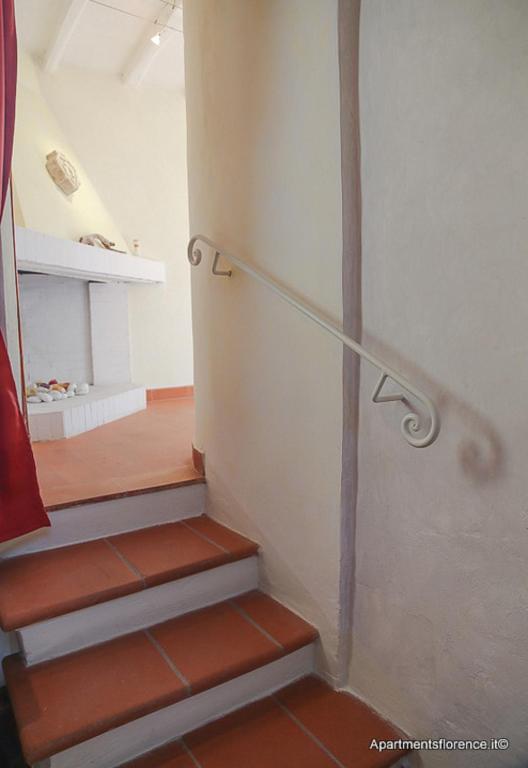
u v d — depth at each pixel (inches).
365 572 58.9
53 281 150.1
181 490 81.3
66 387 140.3
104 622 61.1
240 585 72.3
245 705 59.5
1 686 59.3
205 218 79.1
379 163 52.9
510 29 39.8
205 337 81.5
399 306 52.0
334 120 54.7
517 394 41.8
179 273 172.6
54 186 133.0
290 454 65.8
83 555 68.4
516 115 40.0
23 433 60.9
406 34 48.5
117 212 158.9
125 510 76.1
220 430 79.0
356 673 61.2
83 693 52.2
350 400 57.7
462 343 45.9
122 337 162.2
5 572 63.6
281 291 60.4
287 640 61.6
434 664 51.4
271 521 70.1
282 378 65.9
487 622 45.9
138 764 51.1
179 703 54.5
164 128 166.7
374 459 56.6
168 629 63.9
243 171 69.7
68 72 149.2
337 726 56.2
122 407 144.3
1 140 57.9
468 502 46.6
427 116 47.3
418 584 52.4
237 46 68.6
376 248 54.2
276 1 61.3
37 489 62.3
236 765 51.0
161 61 151.3
